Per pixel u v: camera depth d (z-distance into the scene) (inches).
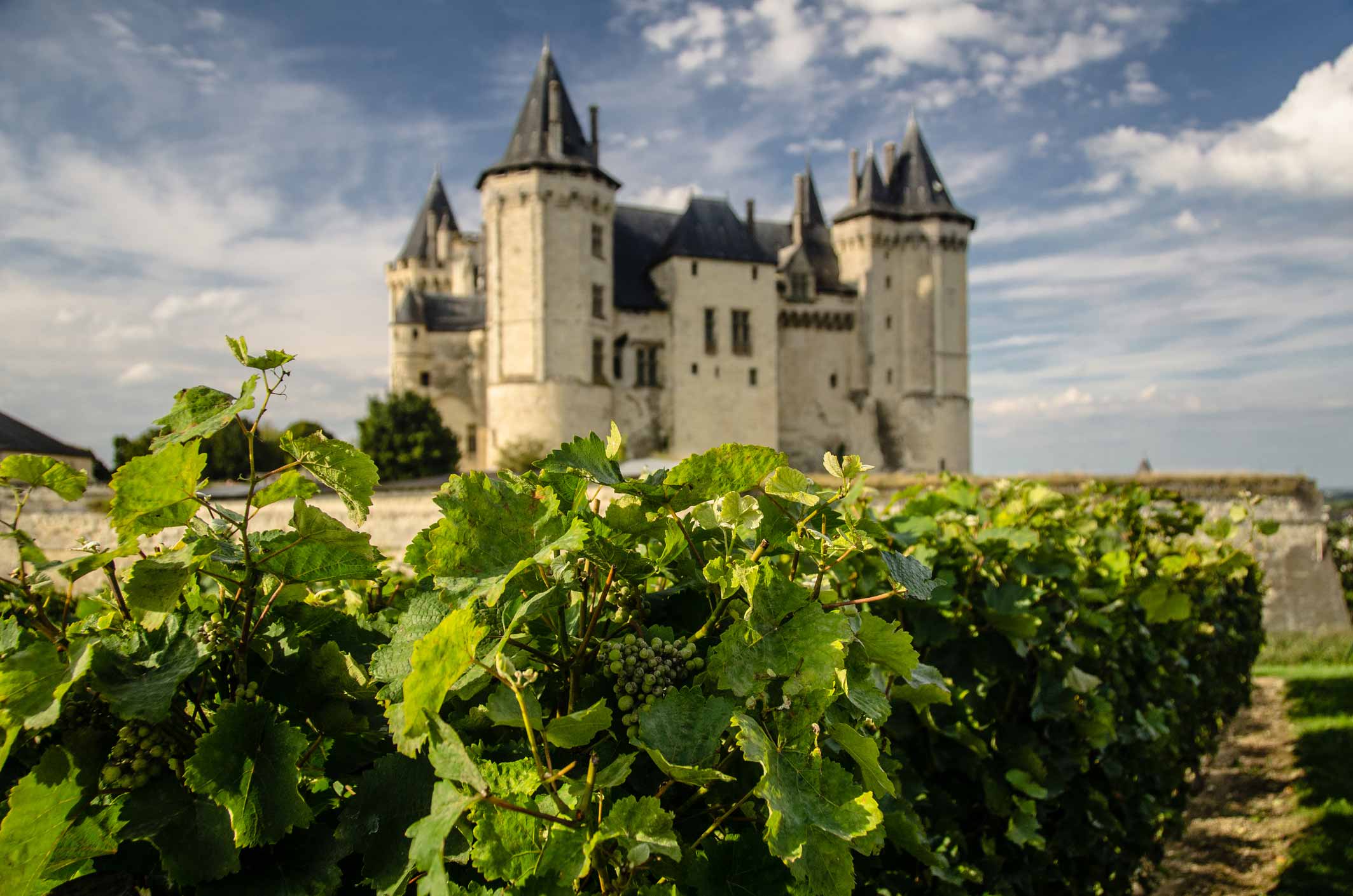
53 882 59.1
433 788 61.8
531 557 56.9
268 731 61.1
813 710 59.7
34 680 55.6
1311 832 256.5
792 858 52.1
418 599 64.4
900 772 122.1
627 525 65.7
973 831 150.5
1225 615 353.7
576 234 1990.7
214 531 68.9
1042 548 160.4
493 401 1991.9
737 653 61.8
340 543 67.2
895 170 2623.0
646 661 64.0
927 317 2503.7
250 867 60.2
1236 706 381.1
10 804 57.9
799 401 2425.0
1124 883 204.2
